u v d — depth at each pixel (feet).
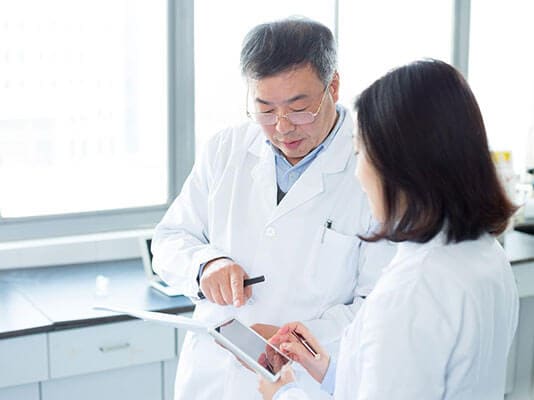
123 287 8.56
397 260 3.93
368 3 10.89
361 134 3.76
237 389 5.65
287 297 5.62
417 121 3.56
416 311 3.66
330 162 5.64
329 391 4.87
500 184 3.73
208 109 10.07
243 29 10.02
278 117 5.19
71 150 9.34
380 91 3.68
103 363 7.67
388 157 3.62
